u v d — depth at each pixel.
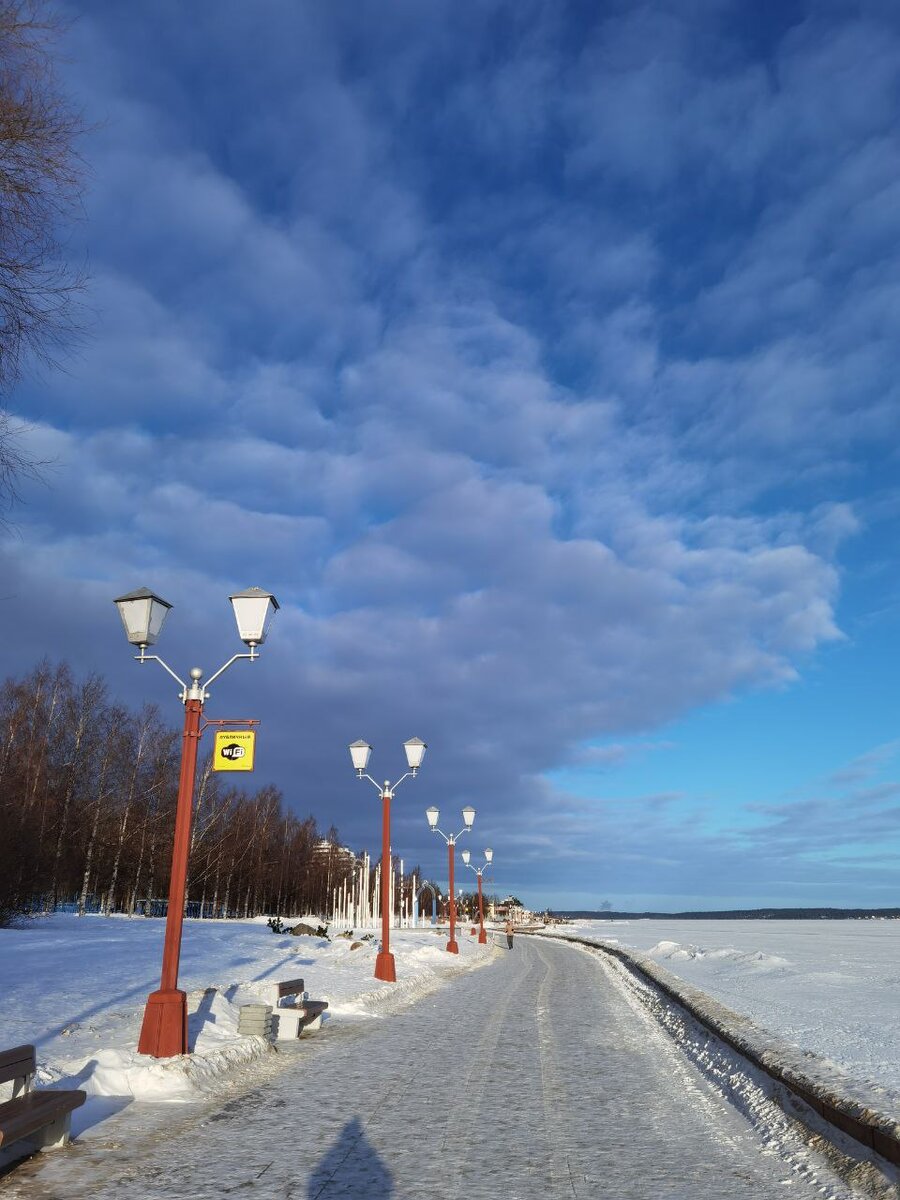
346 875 98.25
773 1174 5.95
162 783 54.66
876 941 46.69
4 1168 5.86
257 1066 9.90
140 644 10.31
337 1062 10.36
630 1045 12.24
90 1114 7.41
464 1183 5.67
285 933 36.03
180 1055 8.99
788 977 21.84
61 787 46.28
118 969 17.05
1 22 6.55
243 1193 5.40
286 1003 14.16
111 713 51.75
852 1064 9.38
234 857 67.12
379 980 19.48
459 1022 14.52
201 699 10.23
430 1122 7.41
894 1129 5.59
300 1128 7.11
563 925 100.88
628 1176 5.88
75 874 47.38
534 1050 11.62
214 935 28.95
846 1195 5.34
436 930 71.44
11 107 6.71
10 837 32.97
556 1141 6.83
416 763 21.11
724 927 88.31
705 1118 7.71
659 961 30.92
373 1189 5.51
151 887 53.38
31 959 18.23
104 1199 5.27
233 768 10.24
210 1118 7.43
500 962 33.38
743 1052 9.86
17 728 45.16
